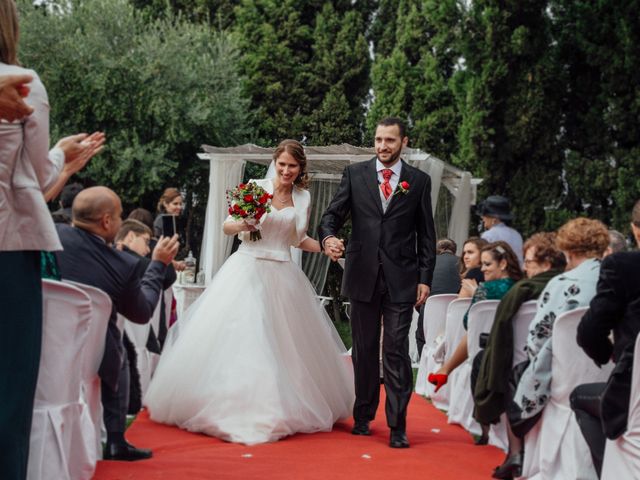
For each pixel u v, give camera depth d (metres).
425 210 4.96
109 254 3.75
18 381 2.49
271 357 4.85
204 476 3.63
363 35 17.14
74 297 3.15
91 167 14.66
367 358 4.98
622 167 12.87
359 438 4.86
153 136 15.17
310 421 4.88
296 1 16.98
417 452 4.47
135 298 3.78
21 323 2.51
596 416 3.24
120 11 15.16
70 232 3.76
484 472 4.08
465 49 13.42
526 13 13.24
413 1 15.95
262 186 5.30
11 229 2.51
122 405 4.03
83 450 3.35
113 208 3.82
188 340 5.07
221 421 4.67
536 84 13.19
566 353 3.56
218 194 10.79
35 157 2.55
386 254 4.87
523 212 13.70
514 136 13.43
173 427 5.03
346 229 11.02
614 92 13.01
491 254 5.14
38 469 3.01
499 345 4.01
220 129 15.44
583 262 3.81
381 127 4.96
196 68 15.34
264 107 16.56
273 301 5.12
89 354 3.64
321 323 5.33
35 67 14.60
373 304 4.93
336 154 9.65
